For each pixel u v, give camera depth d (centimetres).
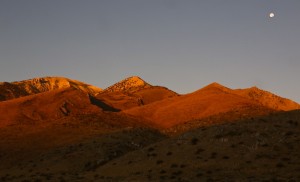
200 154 5453
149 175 5097
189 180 4534
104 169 6109
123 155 6956
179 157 5550
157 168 5359
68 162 7325
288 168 4506
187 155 5525
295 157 4809
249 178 4309
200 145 5762
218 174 4656
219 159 5141
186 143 6016
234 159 5053
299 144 5166
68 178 5803
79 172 6644
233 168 4788
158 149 6206
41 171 7081
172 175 4925
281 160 4766
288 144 5212
